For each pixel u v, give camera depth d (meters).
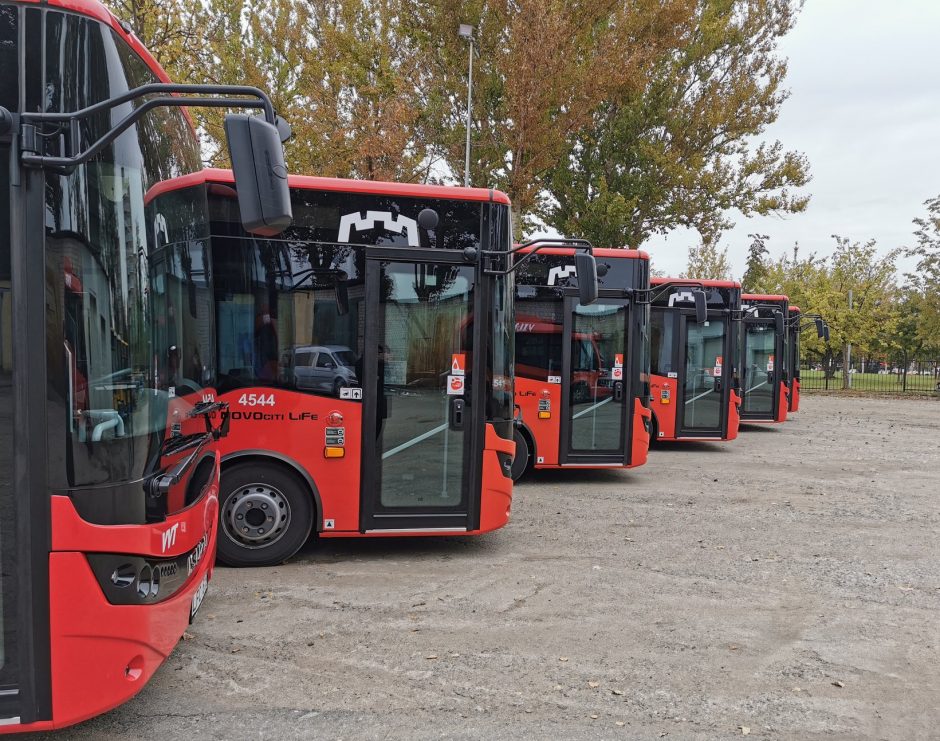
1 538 3.11
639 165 26.58
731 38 25.67
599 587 6.19
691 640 5.10
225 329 6.48
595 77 19.30
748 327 19.61
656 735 3.84
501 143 20.50
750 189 26.45
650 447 16.08
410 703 4.14
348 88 18.16
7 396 3.08
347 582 6.22
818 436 18.39
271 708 4.06
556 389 10.74
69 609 3.14
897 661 4.82
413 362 6.75
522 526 8.34
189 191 4.43
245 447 6.50
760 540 7.89
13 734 3.74
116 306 3.28
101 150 3.25
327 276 6.61
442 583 6.24
